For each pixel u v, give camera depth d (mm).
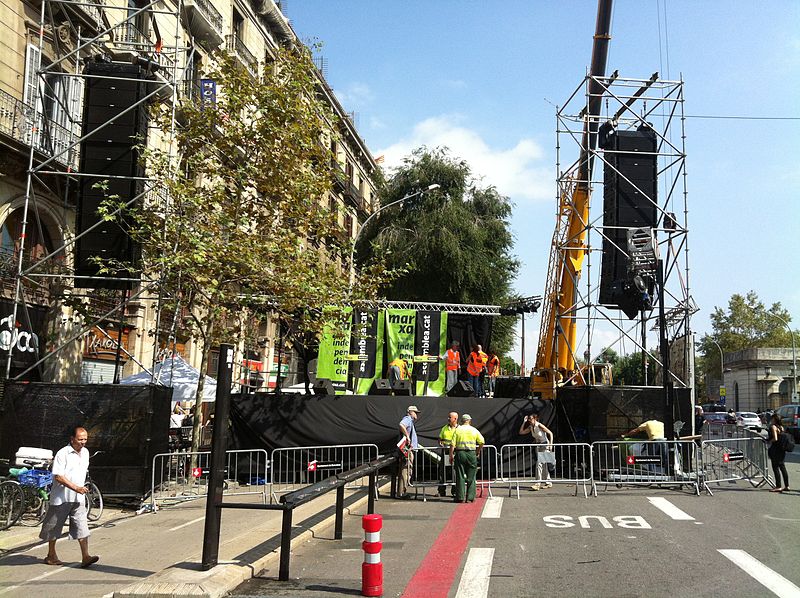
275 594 6887
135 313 22016
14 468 11547
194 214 15328
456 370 20578
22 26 17484
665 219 19203
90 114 14383
